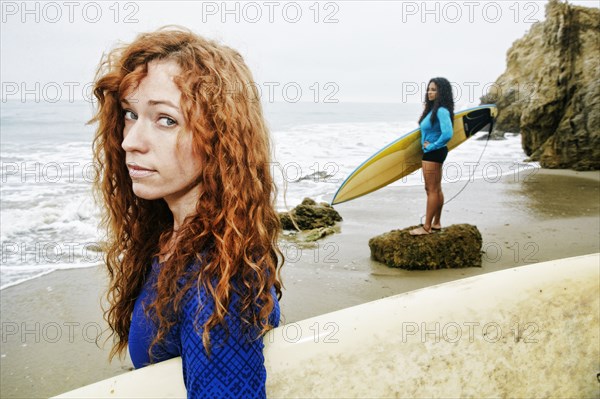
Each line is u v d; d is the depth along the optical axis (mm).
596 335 1559
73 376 2652
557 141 9695
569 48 10109
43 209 6137
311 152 11477
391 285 3949
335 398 1218
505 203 6695
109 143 938
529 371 1475
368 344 1257
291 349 1167
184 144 759
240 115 807
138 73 749
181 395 962
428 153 4398
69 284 3975
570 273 1549
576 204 6594
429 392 1348
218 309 683
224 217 759
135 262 1015
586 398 1554
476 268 4273
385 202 6859
